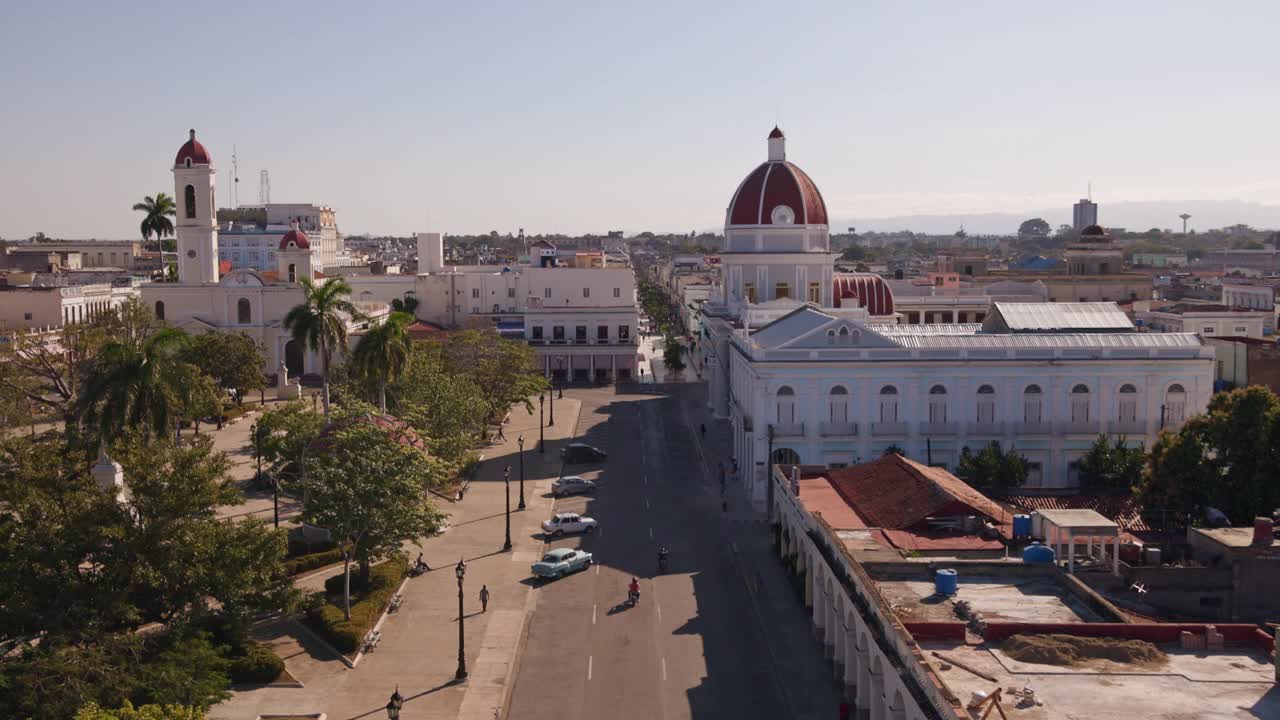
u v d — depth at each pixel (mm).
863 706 48156
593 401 151875
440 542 81500
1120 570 51812
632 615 65875
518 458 112812
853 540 58031
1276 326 158750
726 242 143000
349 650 58875
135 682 44906
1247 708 34812
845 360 91188
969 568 50719
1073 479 91812
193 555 53625
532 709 52812
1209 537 53719
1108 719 34094
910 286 186500
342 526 62500
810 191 140375
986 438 91562
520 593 69938
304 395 146750
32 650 46375
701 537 83125
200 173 160875
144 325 128625
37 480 53625
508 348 127312
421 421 92375
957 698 33969
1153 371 91625
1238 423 67750
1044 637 40344
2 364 103562
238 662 55312
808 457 91812
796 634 62719
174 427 78750
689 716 52000
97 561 52312
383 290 197000
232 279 159875
